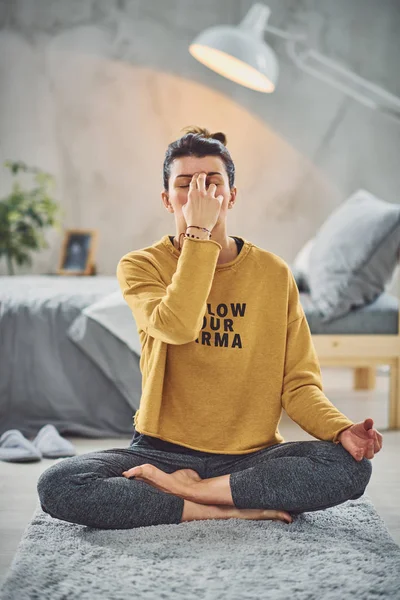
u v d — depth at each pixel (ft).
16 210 13.66
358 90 14.89
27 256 13.98
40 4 14.51
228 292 5.79
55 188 14.78
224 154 5.74
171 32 14.65
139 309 5.58
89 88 14.69
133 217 14.89
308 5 14.76
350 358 9.49
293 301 5.97
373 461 7.94
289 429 9.43
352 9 14.80
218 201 5.43
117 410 9.16
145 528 5.40
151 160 14.83
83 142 14.75
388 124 14.97
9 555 5.32
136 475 5.46
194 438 5.75
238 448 5.74
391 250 9.41
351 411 10.48
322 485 5.33
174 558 4.97
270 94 14.85
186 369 5.71
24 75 14.61
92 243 14.07
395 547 5.26
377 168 15.03
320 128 14.94
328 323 9.49
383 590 4.52
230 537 5.28
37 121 14.67
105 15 14.60
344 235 9.73
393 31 14.84
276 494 5.38
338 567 4.85
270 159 14.94
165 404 5.78
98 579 4.65
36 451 7.92
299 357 5.90
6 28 14.52
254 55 11.92
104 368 9.07
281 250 15.08
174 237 6.11
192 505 5.53
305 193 15.01
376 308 9.55
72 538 5.31
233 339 5.70
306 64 14.87
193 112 14.79
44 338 9.19
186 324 5.28
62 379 9.15
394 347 9.52
